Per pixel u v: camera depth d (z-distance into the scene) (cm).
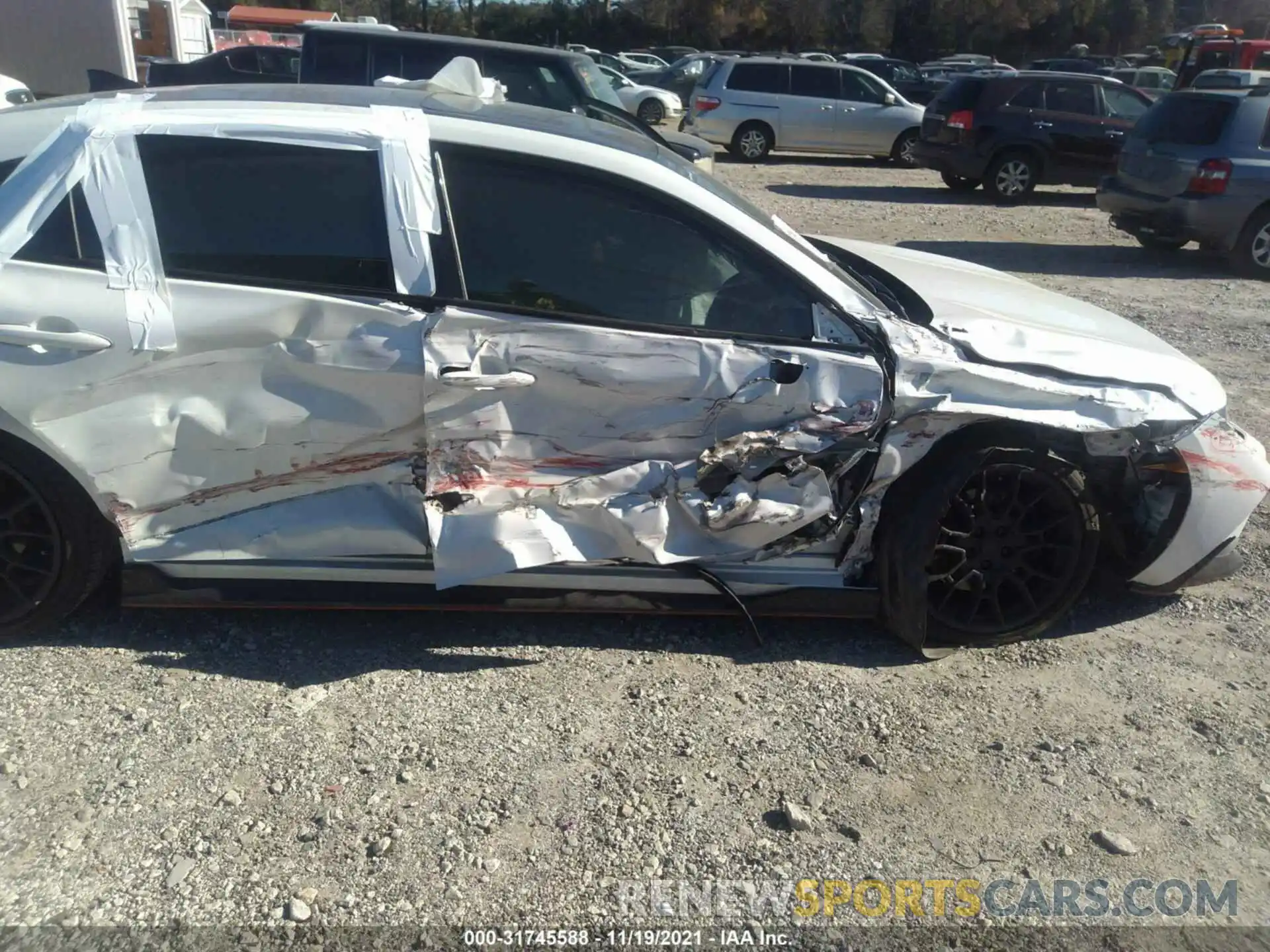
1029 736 321
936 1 5559
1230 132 1028
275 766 291
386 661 342
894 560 342
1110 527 370
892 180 1720
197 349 312
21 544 329
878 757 307
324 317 312
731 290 329
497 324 315
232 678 329
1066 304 412
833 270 346
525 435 323
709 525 328
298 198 317
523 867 262
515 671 341
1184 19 5666
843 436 327
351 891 253
